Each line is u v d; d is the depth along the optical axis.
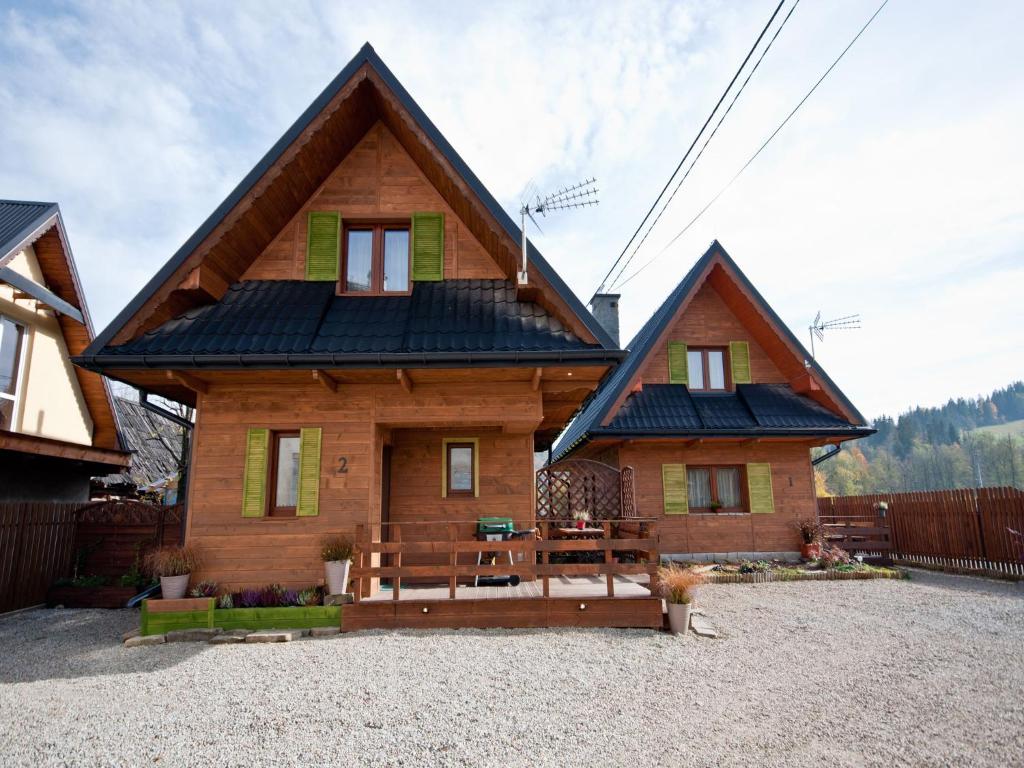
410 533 10.55
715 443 15.46
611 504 13.94
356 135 10.55
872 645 7.53
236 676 6.33
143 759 4.41
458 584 10.02
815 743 4.59
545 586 8.37
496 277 10.27
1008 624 8.73
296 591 8.45
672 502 15.12
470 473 10.87
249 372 8.54
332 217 10.38
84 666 6.93
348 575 8.46
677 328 16.70
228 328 8.94
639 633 8.02
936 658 6.95
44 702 5.66
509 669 6.42
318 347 8.48
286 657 6.98
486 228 9.63
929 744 4.58
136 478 18.20
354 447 9.06
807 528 14.72
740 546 15.08
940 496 14.66
